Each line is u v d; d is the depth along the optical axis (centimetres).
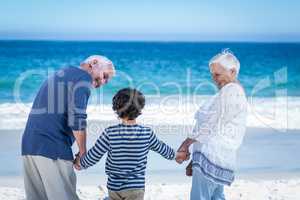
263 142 1054
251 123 1284
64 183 456
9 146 991
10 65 3653
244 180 761
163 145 451
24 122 1285
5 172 807
